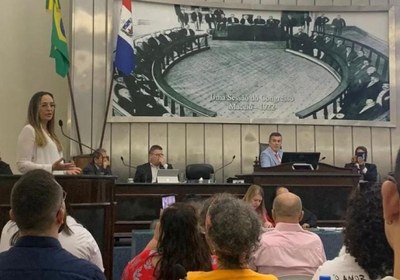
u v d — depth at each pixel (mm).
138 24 7621
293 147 7934
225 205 1688
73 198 3287
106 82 7449
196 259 2041
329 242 4008
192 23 7816
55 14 6785
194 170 6605
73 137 7211
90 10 7469
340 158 7988
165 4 7738
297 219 2613
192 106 7734
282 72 7984
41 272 1353
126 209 5395
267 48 7977
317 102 8000
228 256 1661
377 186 1524
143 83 7598
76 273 1369
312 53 8055
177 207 2098
